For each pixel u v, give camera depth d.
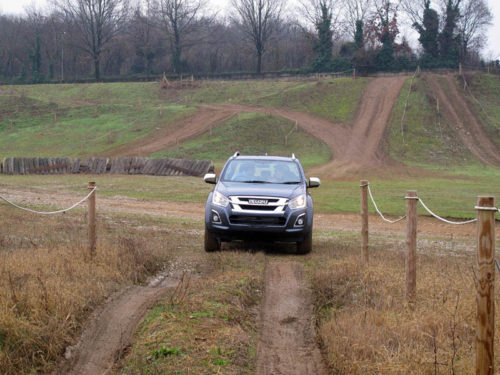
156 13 109.88
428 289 6.81
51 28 121.38
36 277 6.40
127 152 49.44
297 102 69.56
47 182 28.48
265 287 7.50
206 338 5.17
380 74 85.38
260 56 100.56
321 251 10.41
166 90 82.38
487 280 3.79
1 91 84.44
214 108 67.06
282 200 9.66
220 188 10.12
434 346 4.77
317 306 6.66
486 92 70.12
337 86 74.75
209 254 9.68
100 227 12.52
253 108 67.12
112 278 7.24
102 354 4.97
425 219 17.61
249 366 4.80
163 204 20.62
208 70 117.81
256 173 10.85
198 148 50.16
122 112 66.81
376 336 5.09
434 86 71.12
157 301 6.37
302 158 47.00
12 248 8.98
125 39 113.94
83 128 59.91
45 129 59.78
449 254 11.03
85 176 33.31
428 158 47.62
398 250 11.02
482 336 3.81
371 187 28.62
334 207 20.30
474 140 53.66
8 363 4.45
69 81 102.31
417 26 93.62
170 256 9.27
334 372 4.71
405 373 4.36
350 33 100.94
